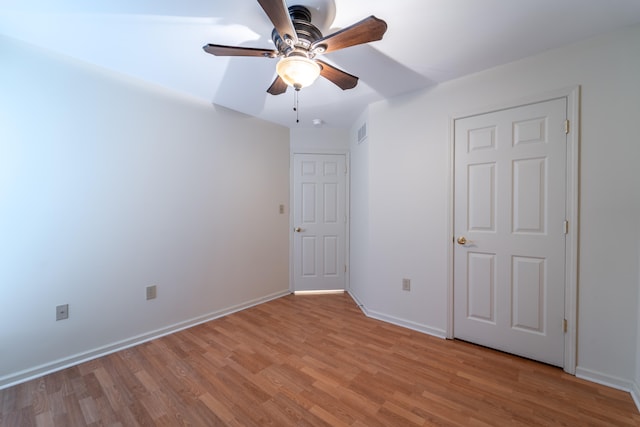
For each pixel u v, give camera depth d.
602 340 1.78
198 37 1.78
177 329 2.59
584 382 1.79
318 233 3.78
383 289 2.80
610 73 1.74
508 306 2.14
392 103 2.71
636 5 1.50
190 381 1.82
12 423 1.47
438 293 2.45
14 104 1.80
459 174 2.34
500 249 2.17
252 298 3.27
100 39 1.81
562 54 1.89
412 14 1.55
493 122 2.18
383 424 1.46
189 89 2.57
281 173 3.61
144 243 2.40
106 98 2.18
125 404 1.61
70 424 1.46
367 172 2.97
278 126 3.57
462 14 1.55
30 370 1.86
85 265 2.09
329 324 2.71
